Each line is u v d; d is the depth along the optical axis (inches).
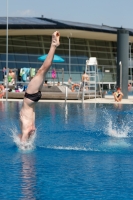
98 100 1211.9
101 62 2155.5
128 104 1066.1
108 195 282.4
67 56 2033.7
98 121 684.1
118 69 1309.1
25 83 1520.7
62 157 396.5
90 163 371.6
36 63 1947.6
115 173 336.8
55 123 651.5
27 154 408.8
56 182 311.0
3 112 812.0
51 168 351.9
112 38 2096.5
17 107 925.8
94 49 2138.3
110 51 2202.3
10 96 1254.9
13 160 380.8
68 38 2053.4
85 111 856.9
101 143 478.9
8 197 277.4
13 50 1910.7
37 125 625.9
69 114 791.1
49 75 1726.1
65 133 550.3
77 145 461.4
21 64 1913.1
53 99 1223.5
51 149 435.2
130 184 307.0
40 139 498.0
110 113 820.0
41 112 826.8
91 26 1929.1
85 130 579.2
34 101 436.5
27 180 315.3
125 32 1299.2
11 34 1881.2
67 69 2005.4
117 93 1162.6
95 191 290.8
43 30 1809.8
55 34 431.2
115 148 447.2
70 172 339.3
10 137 508.4
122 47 1300.4
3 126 609.6
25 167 354.3
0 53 1891.0
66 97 1123.3
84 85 1205.7
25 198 275.6
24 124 439.2
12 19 1875.0
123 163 371.9
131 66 2257.6
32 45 1955.0
